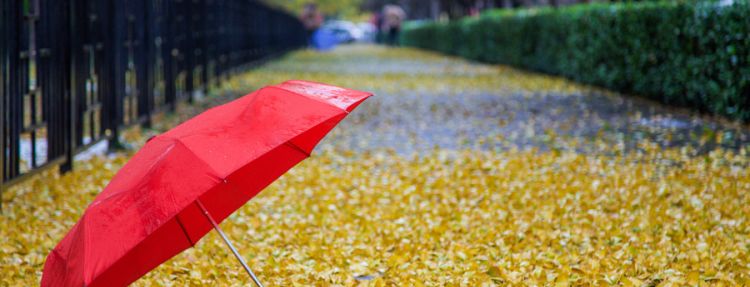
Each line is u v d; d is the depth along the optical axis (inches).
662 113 538.9
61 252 130.8
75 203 282.7
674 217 252.1
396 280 197.3
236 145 133.4
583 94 697.0
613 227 239.8
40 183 316.5
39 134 423.5
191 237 146.9
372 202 284.2
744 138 418.6
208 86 732.0
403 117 546.9
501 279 195.3
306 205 280.7
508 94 710.5
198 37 699.4
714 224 245.6
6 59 273.3
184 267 211.2
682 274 194.7
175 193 127.2
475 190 299.9
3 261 217.2
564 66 867.4
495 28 1218.6
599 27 732.0
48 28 315.0
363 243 231.5
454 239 234.8
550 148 405.1
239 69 1010.1
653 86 608.4
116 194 129.6
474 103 636.7
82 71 359.6
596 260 206.4
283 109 139.9
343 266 210.4
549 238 231.5
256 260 215.3
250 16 1127.6
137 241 123.6
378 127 496.1
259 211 273.0
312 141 157.0
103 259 122.4
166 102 547.8
